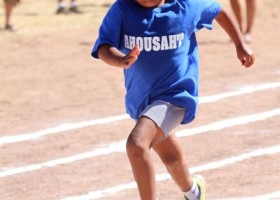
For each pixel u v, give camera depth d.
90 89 32.53
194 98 16.64
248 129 25.91
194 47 17.03
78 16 50.72
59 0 51.47
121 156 23.47
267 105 29.05
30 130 26.64
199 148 23.89
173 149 16.97
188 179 17.39
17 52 40.62
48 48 41.53
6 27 46.16
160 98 16.39
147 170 15.64
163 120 16.08
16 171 22.34
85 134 25.92
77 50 40.84
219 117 27.47
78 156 23.58
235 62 36.84
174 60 16.39
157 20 16.22
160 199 19.73
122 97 31.05
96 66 37.06
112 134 25.80
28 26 47.50
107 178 21.50
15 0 45.91
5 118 28.33
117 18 16.27
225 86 32.25
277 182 20.75
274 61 37.03
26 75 35.44
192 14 16.61
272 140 24.53
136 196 20.05
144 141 15.70
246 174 21.45
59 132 26.30
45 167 22.64
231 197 19.69
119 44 16.55
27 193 20.52
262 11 51.38
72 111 29.05
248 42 41.00
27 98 31.27
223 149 23.73
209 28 17.36
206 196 19.77
